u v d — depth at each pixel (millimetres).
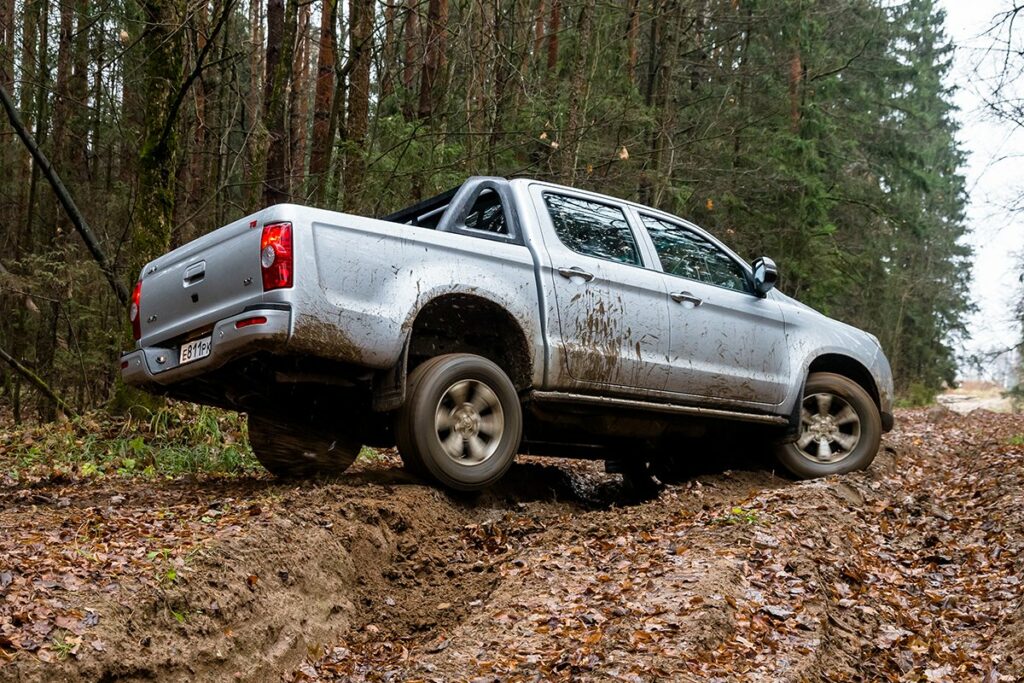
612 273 6133
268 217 4863
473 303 5527
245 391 5461
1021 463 8383
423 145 11836
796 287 20766
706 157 18453
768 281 6984
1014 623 4605
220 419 8070
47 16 12148
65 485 6098
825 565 5211
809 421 7344
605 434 6293
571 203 6250
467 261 5488
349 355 4934
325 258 4902
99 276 9984
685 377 6426
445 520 5352
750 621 4332
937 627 4844
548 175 12453
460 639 4266
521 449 6262
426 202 6105
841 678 4012
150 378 5453
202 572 3969
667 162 16891
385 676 3951
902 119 28938
